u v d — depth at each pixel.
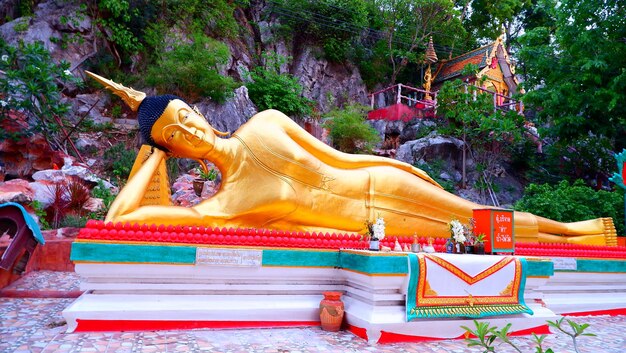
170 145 6.75
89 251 5.20
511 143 20.31
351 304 6.07
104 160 15.02
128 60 19.00
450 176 19.95
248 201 6.81
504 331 2.61
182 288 5.63
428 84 27.66
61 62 14.29
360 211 7.47
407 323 5.54
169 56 17.92
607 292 8.44
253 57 24.17
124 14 18.42
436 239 7.67
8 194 8.95
